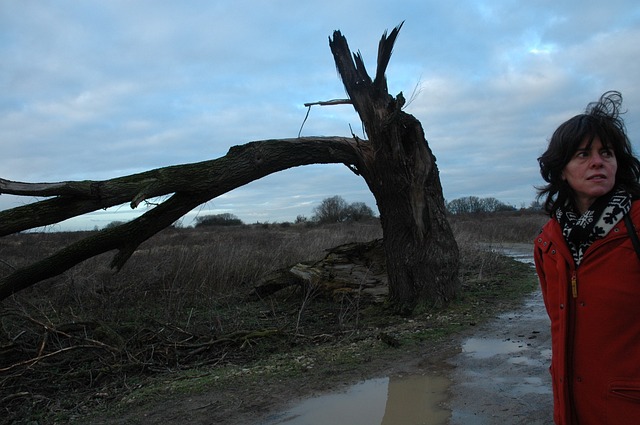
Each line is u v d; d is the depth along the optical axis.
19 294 10.77
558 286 2.39
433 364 5.55
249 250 14.27
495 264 14.20
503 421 3.96
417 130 8.58
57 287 11.05
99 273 12.01
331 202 58.31
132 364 6.15
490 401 4.38
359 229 27.28
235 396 4.84
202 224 45.19
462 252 14.80
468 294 9.44
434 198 8.73
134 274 12.06
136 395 5.07
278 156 8.04
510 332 6.80
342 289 10.10
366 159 8.81
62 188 6.26
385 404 4.46
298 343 7.24
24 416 4.82
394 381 5.06
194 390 5.07
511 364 5.39
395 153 8.39
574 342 2.30
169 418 4.41
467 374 5.14
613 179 2.27
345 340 7.05
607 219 2.20
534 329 6.91
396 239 8.79
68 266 7.54
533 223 33.44
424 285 8.62
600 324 2.20
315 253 15.12
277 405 4.56
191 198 7.52
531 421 3.93
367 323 8.29
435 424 3.99
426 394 4.66
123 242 7.54
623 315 2.16
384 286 10.05
